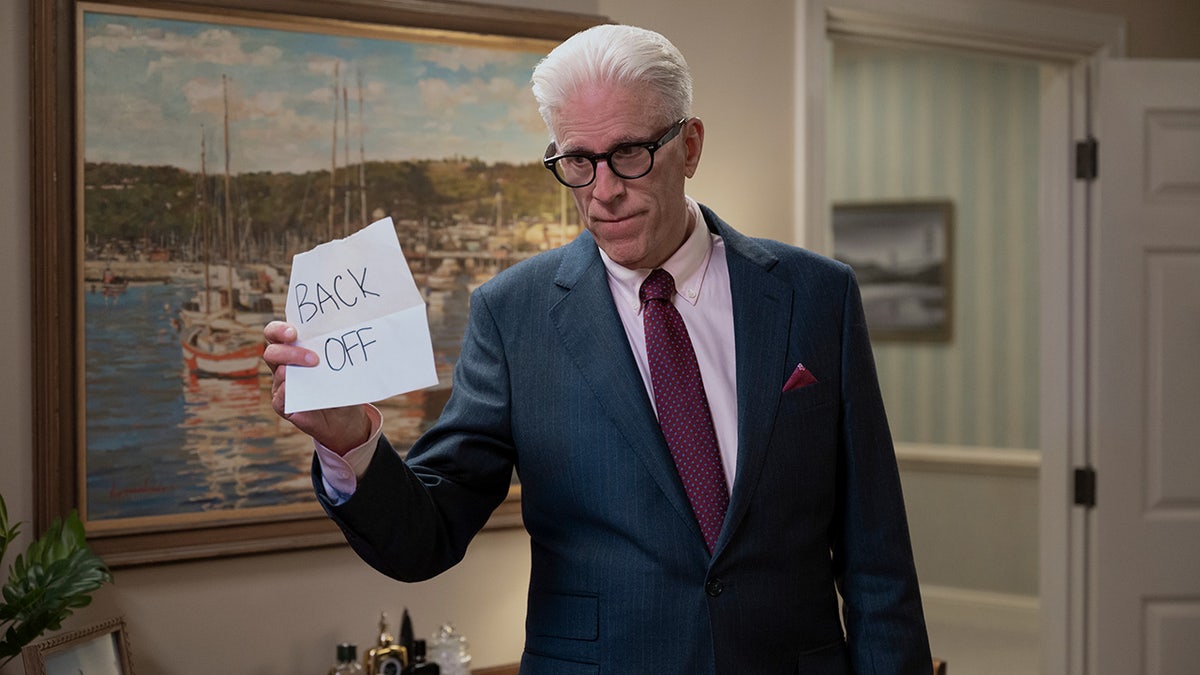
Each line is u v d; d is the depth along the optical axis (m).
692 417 1.53
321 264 1.34
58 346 2.21
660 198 1.45
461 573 2.66
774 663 1.50
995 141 5.73
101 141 2.24
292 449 2.44
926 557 5.84
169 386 2.31
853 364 1.61
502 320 1.62
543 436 1.55
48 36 2.19
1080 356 3.56
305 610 2.47
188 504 2.34
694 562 1.47
